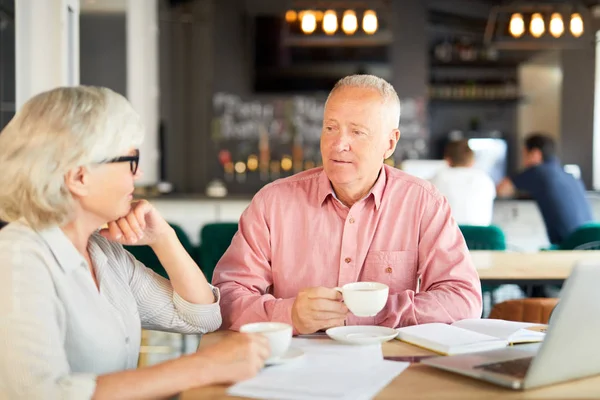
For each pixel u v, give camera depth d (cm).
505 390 115
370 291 141
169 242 152
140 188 658
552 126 1035
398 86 824
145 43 696
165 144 818
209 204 620
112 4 600
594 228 394
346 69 828
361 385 117
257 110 822
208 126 820
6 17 382
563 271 276
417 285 189
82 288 129
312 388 116
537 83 1036
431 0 884
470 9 909
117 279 145
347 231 183
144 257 310
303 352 137
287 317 161
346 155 176
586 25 625
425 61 821
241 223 190
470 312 175
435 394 113
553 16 623
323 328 157
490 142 959
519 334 152
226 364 118
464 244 186
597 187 924
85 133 123
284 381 120
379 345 146
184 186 855
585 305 110
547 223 543
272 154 821
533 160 557
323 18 623
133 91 634
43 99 124
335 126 176
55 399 110
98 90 128
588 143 936
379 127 176
